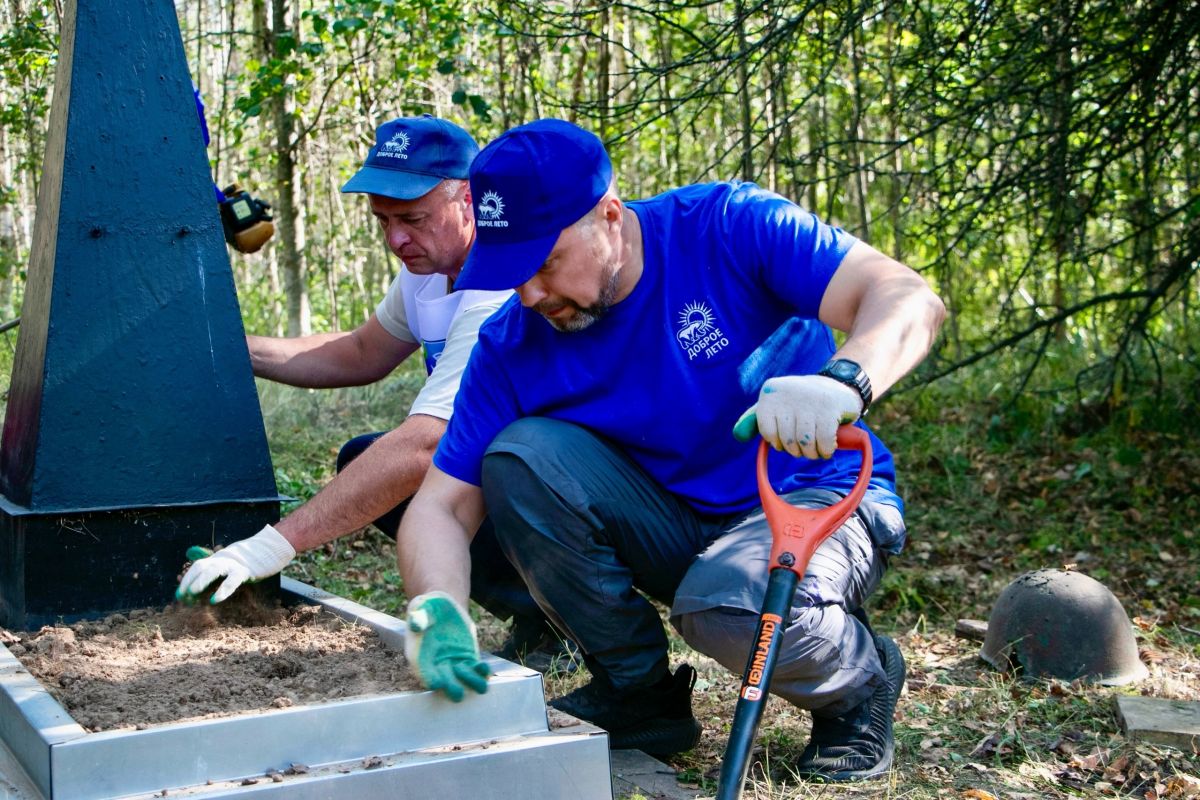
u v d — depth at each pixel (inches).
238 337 125.2
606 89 357.7
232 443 124.4
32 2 343.3
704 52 244.4
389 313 153.9
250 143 525.3
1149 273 286.8
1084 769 118.9
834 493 108.4
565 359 109.4
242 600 120.0
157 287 121.1
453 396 124.0
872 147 432.8
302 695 92.8
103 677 98.7
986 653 157.8
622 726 115.1
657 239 107.2
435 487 109.7
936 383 334.6
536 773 86.8
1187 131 277.3
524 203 96.7
